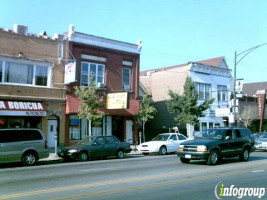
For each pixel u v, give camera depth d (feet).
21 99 74.49
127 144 69.87
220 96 126.93
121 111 91.30
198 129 117.50
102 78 91.09
